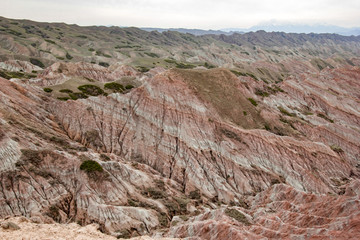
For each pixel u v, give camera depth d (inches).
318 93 4370.1
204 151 2262.6
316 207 1434.5
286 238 1084.5
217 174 2128.4
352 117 3996.1
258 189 2135.8
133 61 7391.7
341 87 4835.1
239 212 1498.5
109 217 1405.0
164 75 2674.7
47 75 3718.0
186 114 2434.8
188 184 2070.6
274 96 3828.7
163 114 2465.6
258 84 3934.5
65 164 1637.6
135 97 2677.2
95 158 1860.2
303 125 3129.9
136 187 1772.9
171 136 2348.7
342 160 2588.6
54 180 1541.6
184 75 2738.7
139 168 2074.3
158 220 1515.7
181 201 1779.0
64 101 2628.0
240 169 2207.2
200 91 2642.7
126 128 2490.2
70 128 2415.1
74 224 1258.0
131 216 1462.8
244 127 2556.6
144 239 1120.2
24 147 1615.4
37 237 884.0
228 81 2999.5
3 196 1362.0
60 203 1457.9
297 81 5118.1
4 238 823.1
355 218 1064.2
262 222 1343.5
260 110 2903.5
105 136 2416.3
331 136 3134.8
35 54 7470.5
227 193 1988.2
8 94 2271.2
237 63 7578.7
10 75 3932.1
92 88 3115.2
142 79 3902.6
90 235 1068.5
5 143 1537.9
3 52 6515.8
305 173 2247.8
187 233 1284.4
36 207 1375.5
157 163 2277.3
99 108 2551.7
